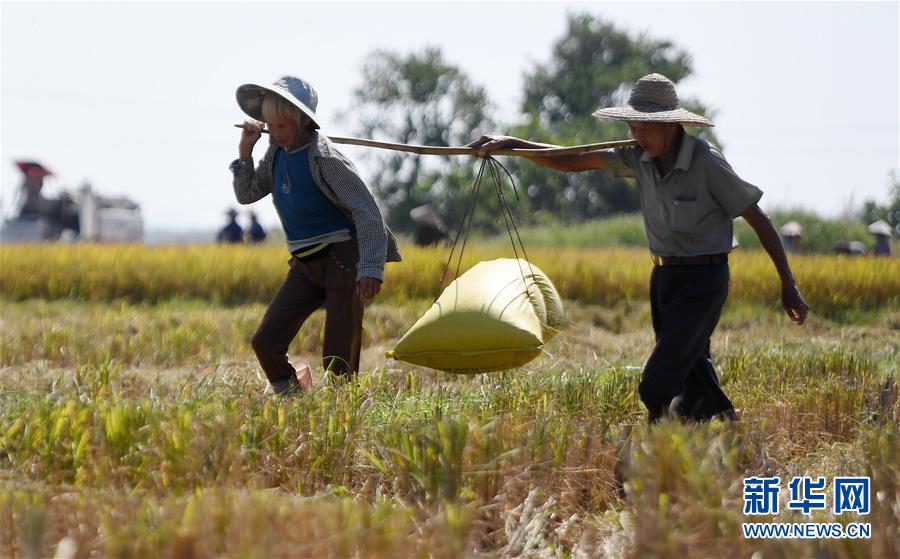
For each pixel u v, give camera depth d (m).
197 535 6.76
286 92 12.16
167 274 31.33
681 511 7.46
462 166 142.25
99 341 19.94
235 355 19.36
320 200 12.53
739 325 25.19
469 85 157.38
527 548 8.18
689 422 10.12
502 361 11.20
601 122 148.12
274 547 6.64
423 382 15.57
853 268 28.86
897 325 25.58
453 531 7.52
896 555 7.20
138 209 88.19
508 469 8.78
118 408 9.55
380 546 7.03
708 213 10.96
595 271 29.75
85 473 8.80
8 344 19.12
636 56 165.25
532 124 141.88
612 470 9.63
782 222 79.44
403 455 9.02
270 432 9.81
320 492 9.17
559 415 10.80
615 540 8.16
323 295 13.09
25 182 81.81
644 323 25.84
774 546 7.27
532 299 11.77
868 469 8.89
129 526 7.07
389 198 147.12
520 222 131.38
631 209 145.75
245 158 13.00
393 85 155.12
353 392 11.16
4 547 7.23
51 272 31.62
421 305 26.38
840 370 15.23
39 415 9.90
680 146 10.84
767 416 11.80
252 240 46.69
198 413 9.75
